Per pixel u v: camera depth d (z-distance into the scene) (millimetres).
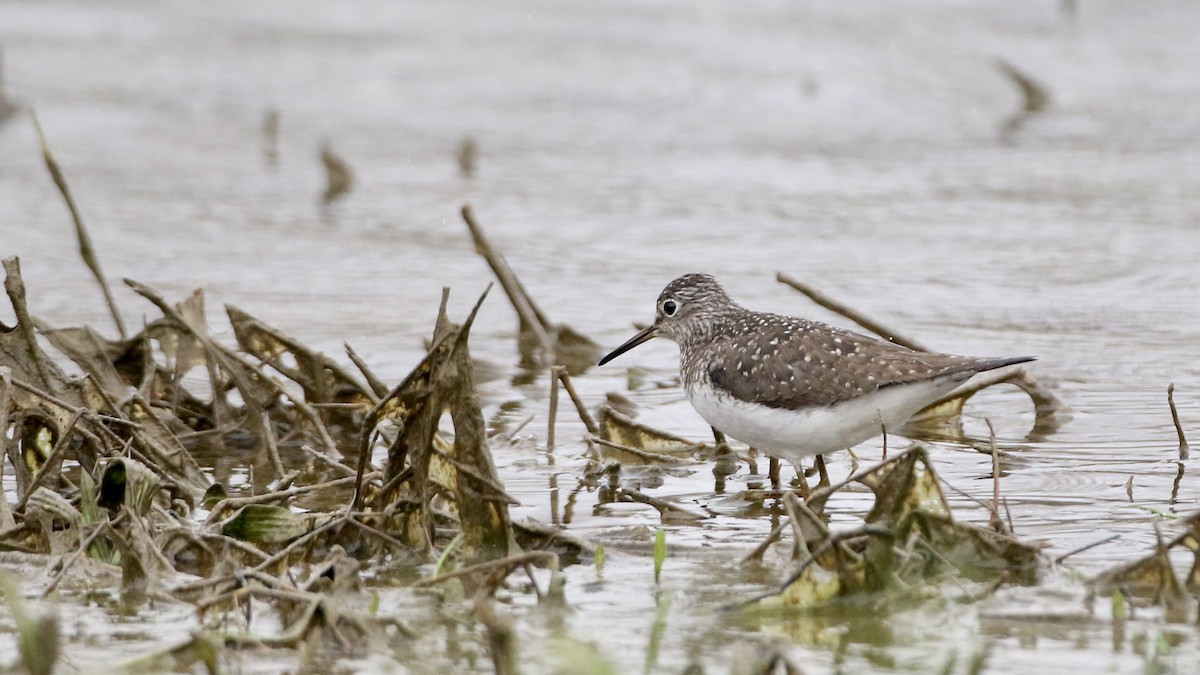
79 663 8023
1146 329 16547
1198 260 19281
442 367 9555
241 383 12641
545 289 18734
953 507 10875
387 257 20094
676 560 9906
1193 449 12375
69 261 19312
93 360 12508
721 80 29969
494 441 12953
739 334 12180
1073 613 8648
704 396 11992
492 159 25375
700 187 23625
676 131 27109
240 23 34281
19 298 11297
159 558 9344
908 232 20984
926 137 26453
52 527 9984
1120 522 10477
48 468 10273
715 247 20469
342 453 12539
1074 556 9734
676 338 13664
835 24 33750
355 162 25156
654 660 8180
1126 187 23000
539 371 15547
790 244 20547
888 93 29062
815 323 11992
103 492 10133
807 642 8406
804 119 27734
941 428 13281
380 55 32031
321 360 12781
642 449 12656
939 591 9047
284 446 12734
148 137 26031
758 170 24609
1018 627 8539
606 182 23969
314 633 8289
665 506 11133
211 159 25000
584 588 9352
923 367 11070
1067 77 29875
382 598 8953
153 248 20125
